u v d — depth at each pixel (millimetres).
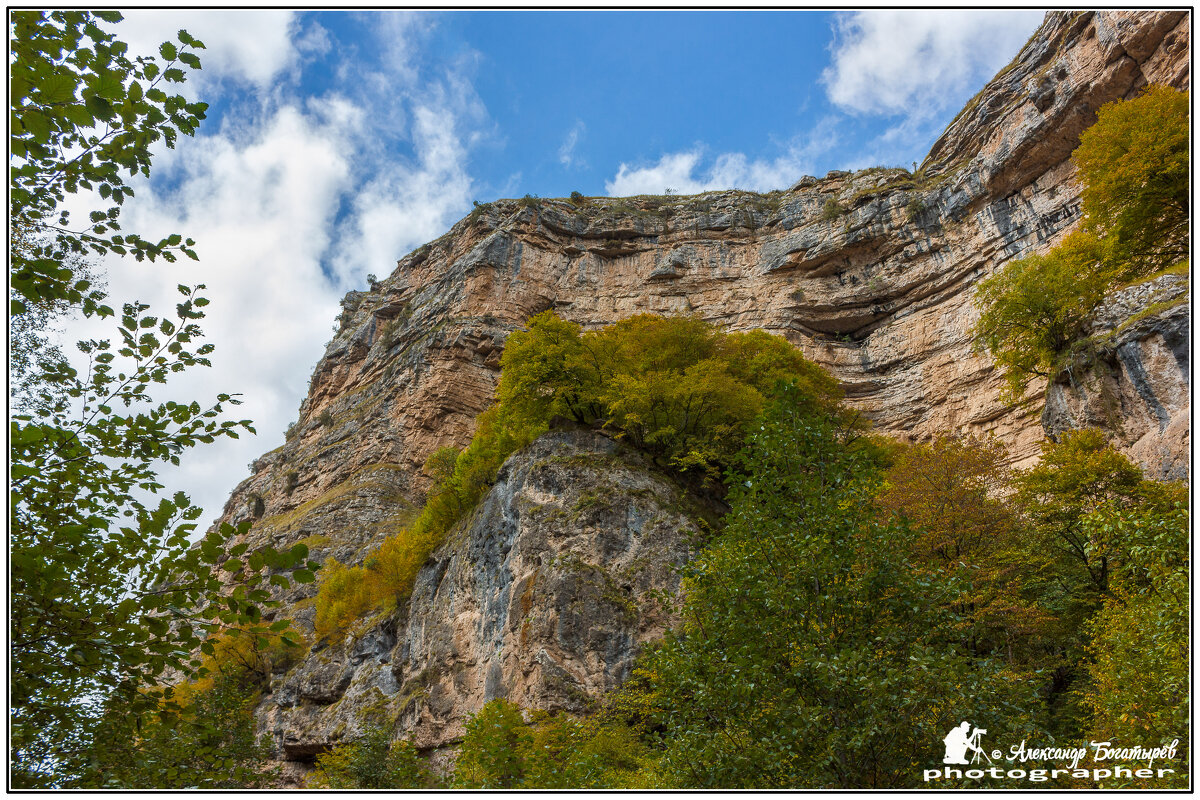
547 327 38594
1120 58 52219
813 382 40375
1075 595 21656
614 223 84375
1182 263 32062
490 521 32938
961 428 55000
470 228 89688
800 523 10953
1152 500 22516
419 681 30719
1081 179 36656
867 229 70625
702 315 74688
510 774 16750
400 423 71875
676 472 32438
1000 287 38594
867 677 9164
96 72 6207
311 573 5953
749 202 84000
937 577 10602
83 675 6000
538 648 25672
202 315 7074
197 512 6203
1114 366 31359
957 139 70188
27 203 6453
